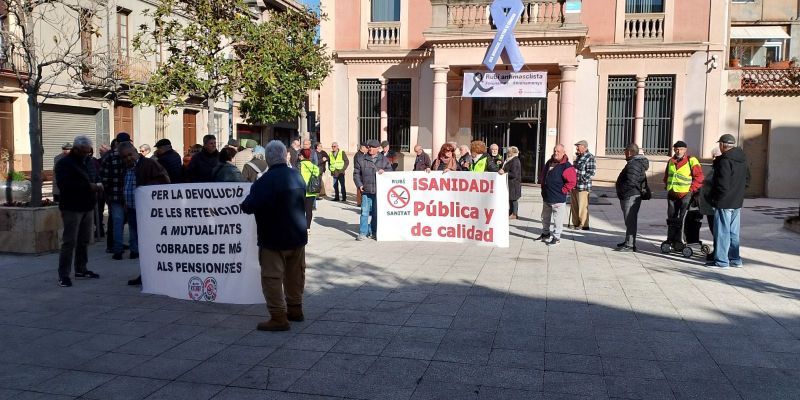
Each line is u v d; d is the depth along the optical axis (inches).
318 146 791.7
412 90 859.4
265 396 177.8
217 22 529.3
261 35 559.8
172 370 197.6
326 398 176.2
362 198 452.1
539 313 261.3
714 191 358.6
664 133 823.1
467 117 853.2
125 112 931.3
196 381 188.7
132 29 894.4
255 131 1391.5
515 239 465.4
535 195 764.0
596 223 565.3
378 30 868.6
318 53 755.4
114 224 377.1
